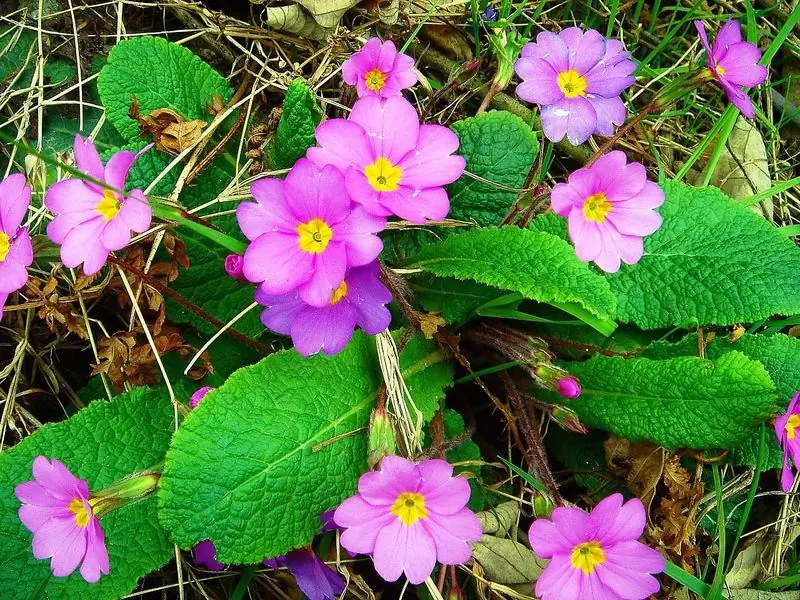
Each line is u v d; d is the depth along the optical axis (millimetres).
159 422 195
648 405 205
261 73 249
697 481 216
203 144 220
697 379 197
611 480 223
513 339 208
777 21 312
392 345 186
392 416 178
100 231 162
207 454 168
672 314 219
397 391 182
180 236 212
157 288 193
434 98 254
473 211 231
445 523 165
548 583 170
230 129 231
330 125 168
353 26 265
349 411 184
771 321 232
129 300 209
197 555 191
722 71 210
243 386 175
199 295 216
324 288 155
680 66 300
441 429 204
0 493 180
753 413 192
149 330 210
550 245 189
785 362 212
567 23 297
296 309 173
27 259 157
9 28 242
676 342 220
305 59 260
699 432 198
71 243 164
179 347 209
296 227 161
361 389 188
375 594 201
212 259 216
